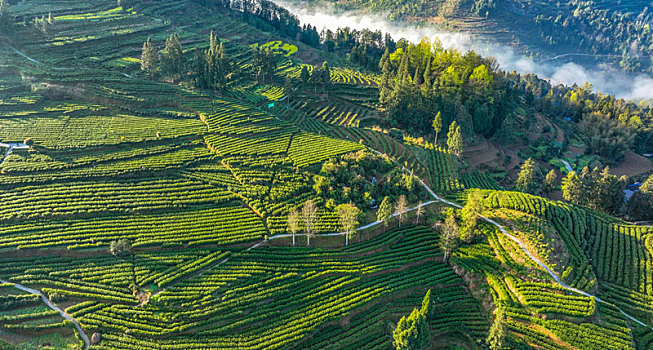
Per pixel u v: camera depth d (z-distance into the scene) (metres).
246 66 136.62
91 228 68.06
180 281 61.62
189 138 91.75
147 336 54.34
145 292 59.19
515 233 73.25
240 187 79.44
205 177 81.38
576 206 86.19
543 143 134.00
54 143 83.88
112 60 120.12
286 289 62.41
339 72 148.50
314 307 60.94
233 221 72.31
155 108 102.06
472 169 105.25
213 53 112.69
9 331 53.44
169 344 53.66
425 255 72.69
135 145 87.19
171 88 108.88
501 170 110.50
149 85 108.44
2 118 90.81
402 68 126.50
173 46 111.25
